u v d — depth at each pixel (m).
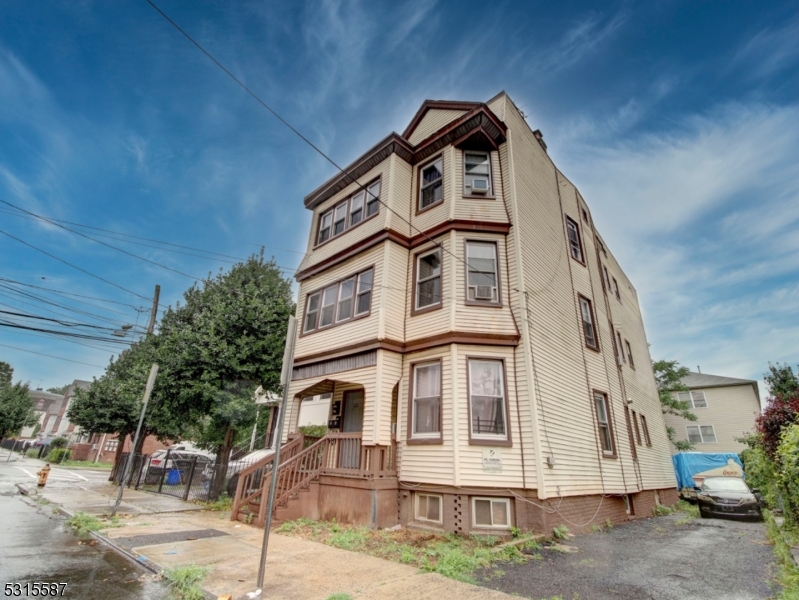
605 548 7.67
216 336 14.45
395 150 12.59
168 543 6.88
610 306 16.53
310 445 10.99
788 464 7.81
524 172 12.20
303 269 14.31
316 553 6.55
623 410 14.23
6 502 11.45
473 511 8.25
